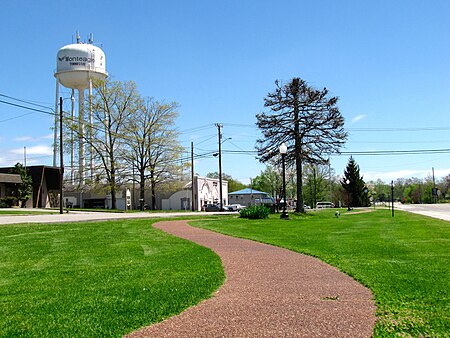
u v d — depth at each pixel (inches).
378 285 326.6
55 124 2074.3
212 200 2930.6
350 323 239.8
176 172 2178.9
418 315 251.6
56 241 648.4
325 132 1611.7
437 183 4790.8
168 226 940.6
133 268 417.4
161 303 284.2
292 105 1628.9
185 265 428.1
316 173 3464.6
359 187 3435.0
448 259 443.8
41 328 240.2
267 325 237.8
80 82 2133.4
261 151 1668.3
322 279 358.6
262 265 427.8
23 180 2062.0
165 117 2137.1
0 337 227.6
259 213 1244.5
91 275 386.3
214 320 248.4
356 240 633.0
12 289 339.6
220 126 2214.6
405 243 585.0
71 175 2218.3
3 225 890.7
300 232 793.6
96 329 236.5
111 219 1158.3
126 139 2070.6
